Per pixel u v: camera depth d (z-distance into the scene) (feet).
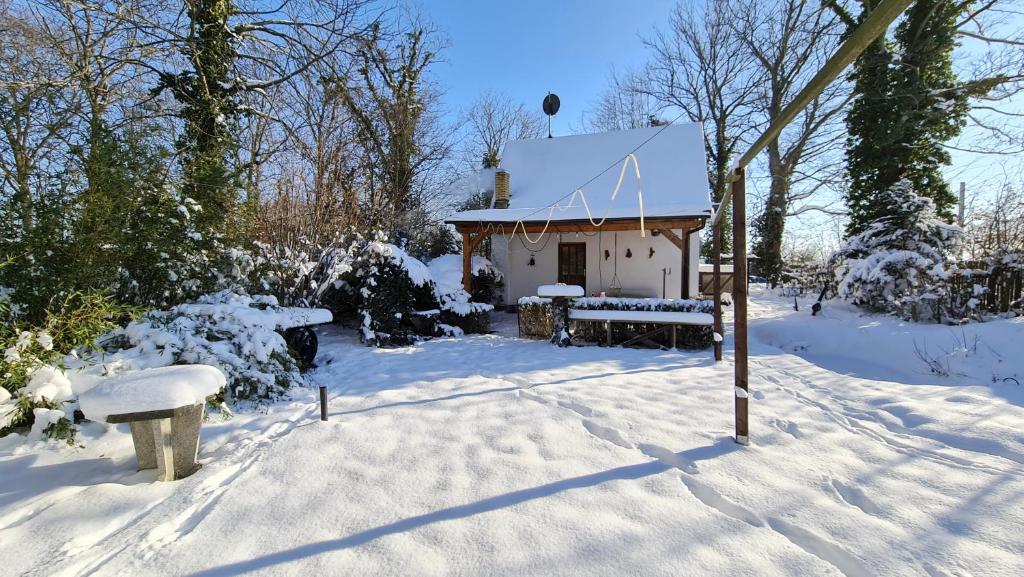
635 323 24.49
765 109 63.82
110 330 13.29
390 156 44.68
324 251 24.57
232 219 18.93
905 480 8.82
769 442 10.78
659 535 7.12
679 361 20.22
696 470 9.30
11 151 16.20
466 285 34.24
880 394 14.46
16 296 11.39
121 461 9.94
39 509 7.86
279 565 6.53
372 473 9.41
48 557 6.63
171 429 9.14
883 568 6.34
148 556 6.72
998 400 13.42
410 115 48.26
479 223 33.83
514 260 42.65
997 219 32.24
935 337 21.80
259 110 27.78
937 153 43.34
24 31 20.07
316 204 24.39
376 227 26.27
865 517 7.57
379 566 6.48
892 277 29.66
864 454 10.07
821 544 6.93
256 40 27.81
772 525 7.41
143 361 12.56
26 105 16.55
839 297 36.81
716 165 71.61
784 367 18.71
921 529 7.23
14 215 11.85
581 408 13.52
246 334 14.84
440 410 13.53
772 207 61.36
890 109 42.47
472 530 7.31
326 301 30.35
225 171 18.42
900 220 32.12
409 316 26.27
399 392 15.53
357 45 28.84
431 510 7.93
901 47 42.68
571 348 23.59
